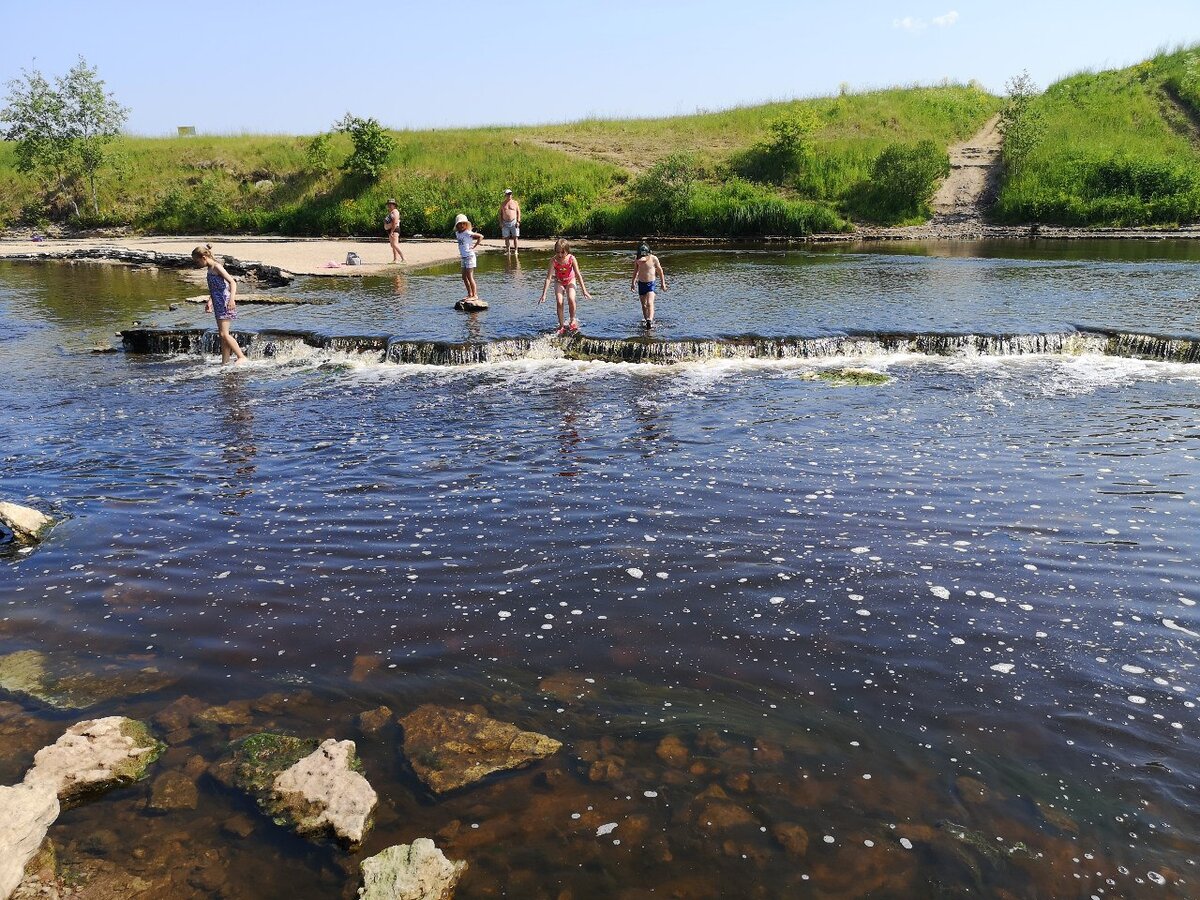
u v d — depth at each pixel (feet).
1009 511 25.82
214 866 12.62
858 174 126.82
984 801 13.97
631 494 27.61
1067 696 16.74
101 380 45.11
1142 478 28.53
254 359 50.06
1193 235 106.83
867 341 48.91
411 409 38.78
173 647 18.71
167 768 14.74
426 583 21.66
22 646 18.79
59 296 73.10
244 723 15.99
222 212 130.41
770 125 136.46
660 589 21.22
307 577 22.06
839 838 13.20
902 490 27.66
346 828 13.03
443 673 17.63
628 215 118.32
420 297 65.67
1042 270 76.95
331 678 17.49
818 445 32.65
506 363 47.80
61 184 136.87
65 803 13.84
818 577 21.74
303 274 80.89
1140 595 20.63
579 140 145.79
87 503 27.37
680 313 56.59
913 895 12.17
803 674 17.54
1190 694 16.76
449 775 14.48
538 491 28.04
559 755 15.06
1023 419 36.01
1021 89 124.26
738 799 14.02
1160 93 140.15
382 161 132.87
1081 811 13.75
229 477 29.76
